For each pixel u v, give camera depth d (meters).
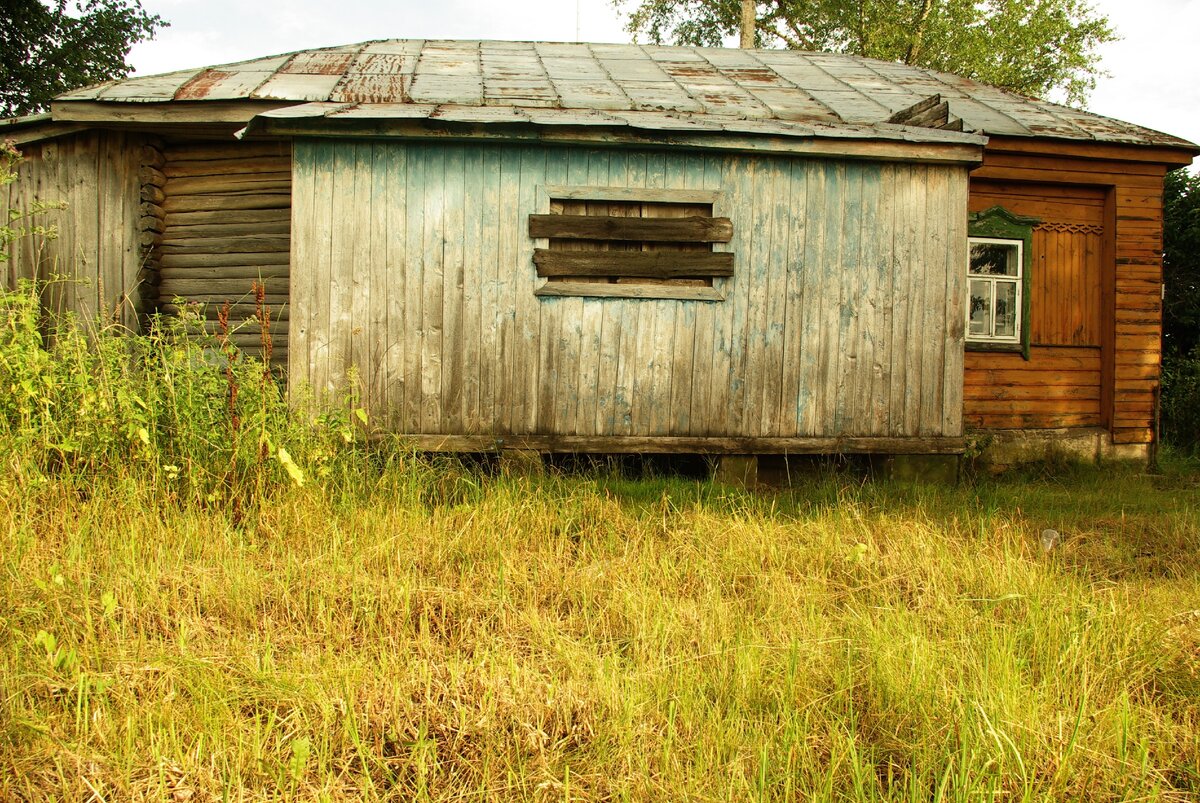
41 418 4.87
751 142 6.94
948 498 6.58
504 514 5.09
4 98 18.48
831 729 2.79
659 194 7.02
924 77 10.57
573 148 6.95
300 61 8.83
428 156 6.80
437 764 2.62
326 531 4.63
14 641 3.03
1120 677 3.20
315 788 2.46
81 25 19.42
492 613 3.77
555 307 6.93
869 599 4.17
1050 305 9.33
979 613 3.92
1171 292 13.82
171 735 2.59
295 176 6.67
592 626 3.69
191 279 8.09
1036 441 9.08
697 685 3.12
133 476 4.76
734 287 7.12
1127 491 7.56
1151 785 2.60
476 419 6.86
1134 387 9.28
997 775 2.52
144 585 3.66
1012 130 8.70
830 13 22.19
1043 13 21.55
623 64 9.88
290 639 3.40
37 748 2.49
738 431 7.14
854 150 7.05
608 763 2.65
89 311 7.85
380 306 6.75
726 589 4.29
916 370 7.36
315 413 6.48
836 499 6.36
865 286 7.29
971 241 9.16
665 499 5.70
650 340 7.03
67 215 7.89
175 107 7.30
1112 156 9.03
